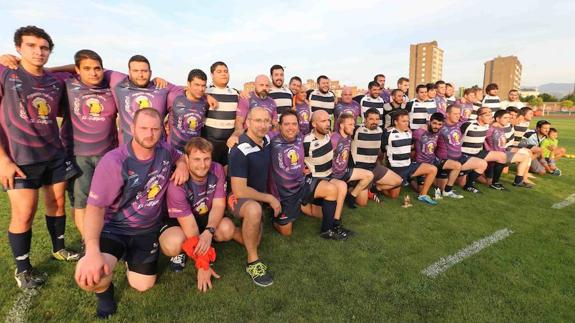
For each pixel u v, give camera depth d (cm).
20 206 288
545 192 615
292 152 394
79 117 337
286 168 392
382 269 325
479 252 362
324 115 420
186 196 301
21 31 279
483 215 485
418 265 333
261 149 379
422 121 764
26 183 291
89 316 252
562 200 562
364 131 536
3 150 283
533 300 275
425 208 519
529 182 670
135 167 261
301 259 345
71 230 414
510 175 761
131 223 272
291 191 398
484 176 673
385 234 413
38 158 302
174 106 422
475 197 583
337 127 505
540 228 434
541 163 783
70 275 309
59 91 320
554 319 252
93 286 231
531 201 557
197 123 444
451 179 578
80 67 324
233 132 501
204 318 250
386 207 524
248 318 250
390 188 564
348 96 741
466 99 820
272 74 679
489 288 293
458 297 279
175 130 435
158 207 283
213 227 304
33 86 294
